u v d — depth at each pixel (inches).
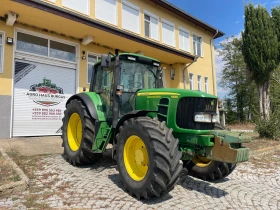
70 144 209.9
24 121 335.0
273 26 444.1
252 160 239.1
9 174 160.7
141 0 522.0
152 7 551.8
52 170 182.9
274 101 452.8
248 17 444.5
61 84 380.8
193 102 142.0
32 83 345.7
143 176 134.9
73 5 390.3
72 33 380.8
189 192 147.8
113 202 127.3
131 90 182.7
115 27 427.8
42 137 336.5
